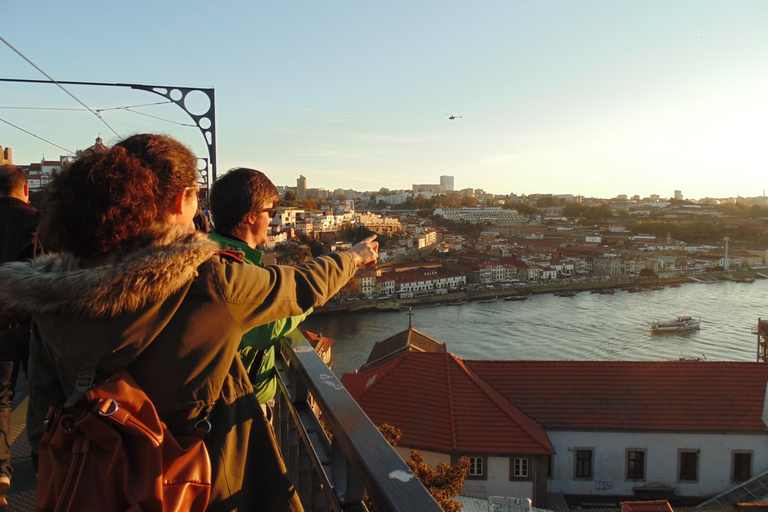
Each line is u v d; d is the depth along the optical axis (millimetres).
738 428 21391
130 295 1396
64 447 1457
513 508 14703
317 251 124625
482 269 144875
